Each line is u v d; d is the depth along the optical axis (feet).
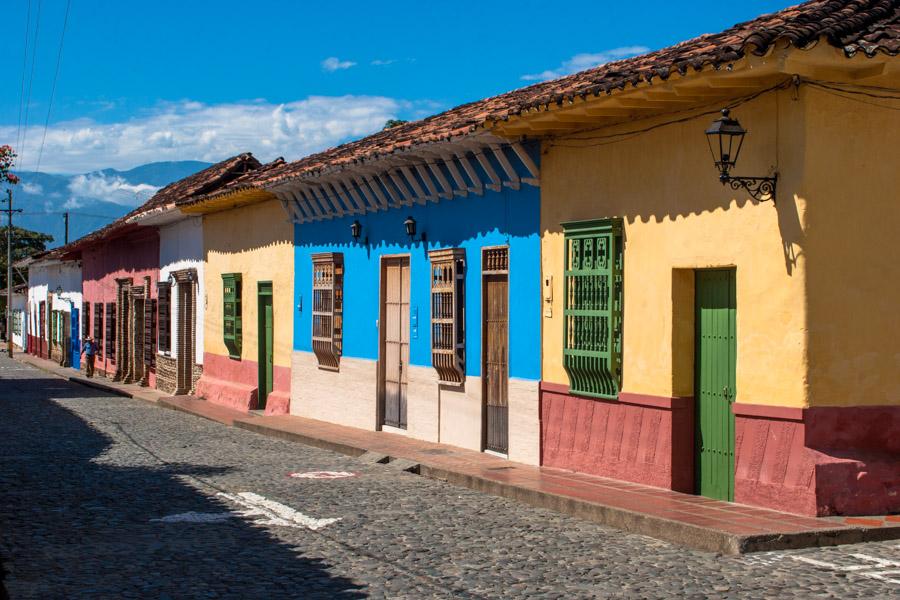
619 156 38.14
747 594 23.20
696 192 34.40
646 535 30.60
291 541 29.91
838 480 30.27
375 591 24.14
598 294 39.04
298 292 67.56
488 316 47.32
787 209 30.68
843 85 30.50
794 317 30.53
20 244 276.62
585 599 23.20
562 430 41.78
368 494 38.58
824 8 31.24
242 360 77.56
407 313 54.85
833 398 30.60
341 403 61.77
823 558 26.71
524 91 52.90
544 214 42.50
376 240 57.36
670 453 35.78
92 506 35.73
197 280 87.71
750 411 32.07
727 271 34.40
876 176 30.96
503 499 37.45
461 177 47.91
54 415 73.46
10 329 199.62
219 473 44.06
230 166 87.86
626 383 38.06
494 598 23.43
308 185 62.39
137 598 23.63
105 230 109.70
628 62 44.04
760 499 31.83
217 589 24.43
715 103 33.42
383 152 49.24
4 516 33.86
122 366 113.80
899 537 29.07
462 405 49.29
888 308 31.14
